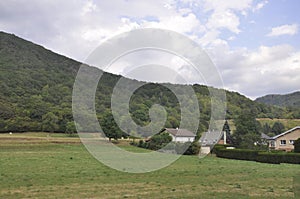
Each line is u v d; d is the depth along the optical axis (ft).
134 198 38.29
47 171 63.05
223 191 43.75
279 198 39.24
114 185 47.44
